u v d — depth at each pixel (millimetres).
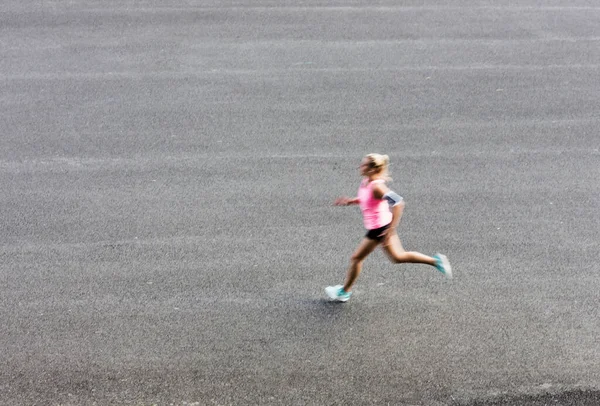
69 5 14734
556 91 11898
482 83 12086
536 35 13750
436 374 6777
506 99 11648
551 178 9773
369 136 10625
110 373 6730
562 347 7121
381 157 7145
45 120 10883
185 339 7125
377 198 7090
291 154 10180
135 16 14289
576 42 13500
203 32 13648
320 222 8875
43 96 11484
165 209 9047
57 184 9492
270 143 10438
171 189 9422
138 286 7797
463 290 7836
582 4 15203
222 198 9266
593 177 9812
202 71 12312
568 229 8820
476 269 8141
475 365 6887
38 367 6781
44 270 8008
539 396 6570
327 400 6473
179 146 10336
